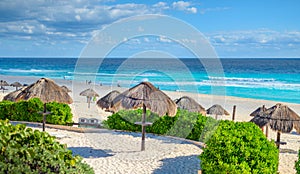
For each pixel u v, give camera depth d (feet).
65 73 255.91
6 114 58.95
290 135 60.85
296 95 139.64
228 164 24.90
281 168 37.78
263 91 152.97
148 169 34.12
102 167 34.19
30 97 45.32
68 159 14.51
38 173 12.59
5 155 12.26
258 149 25.59
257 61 436.35
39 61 456.45
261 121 40.70
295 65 341.62
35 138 14.29
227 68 306.96
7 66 349.00
